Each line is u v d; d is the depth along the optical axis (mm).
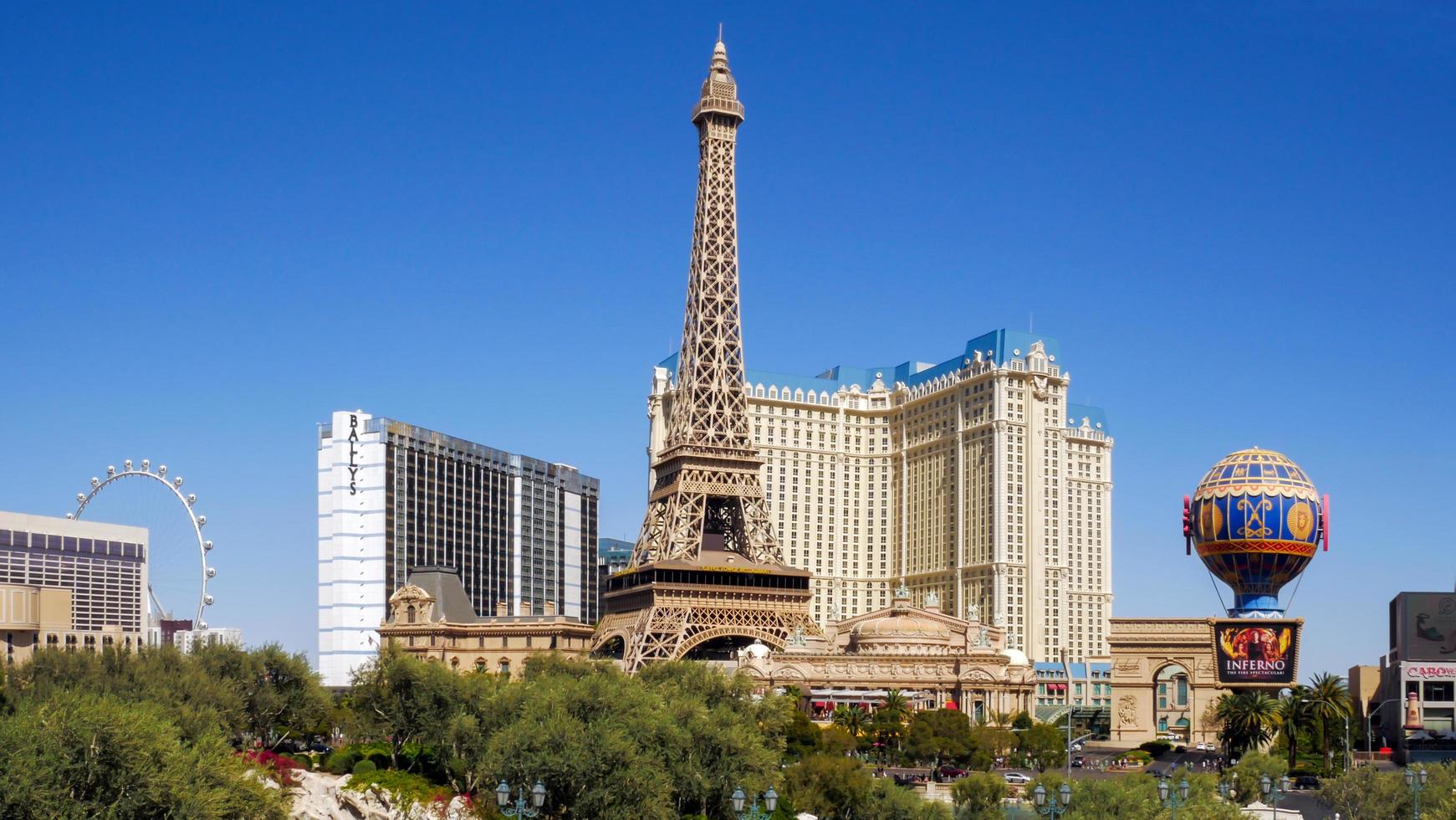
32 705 163750
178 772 149875
